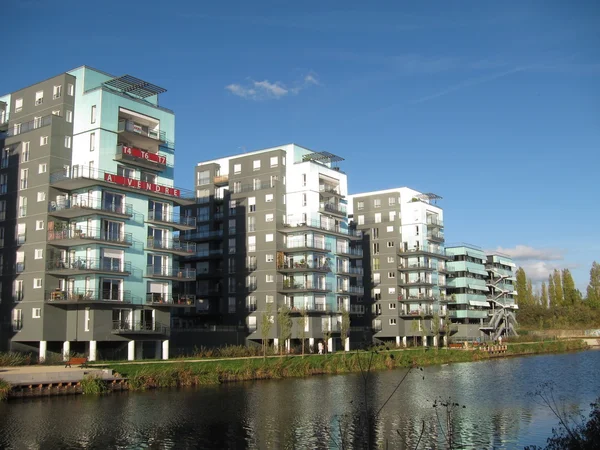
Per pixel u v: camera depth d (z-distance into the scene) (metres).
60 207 62.59
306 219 87.94
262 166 91.44
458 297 130.12
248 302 88.06
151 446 32.94
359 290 98.50
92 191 62.12
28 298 61.69
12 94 69.25
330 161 96.94
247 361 62.88
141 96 70.25
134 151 64.56
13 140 66.44
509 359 92.56
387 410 44.22
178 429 36.75
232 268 90.62
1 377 43.44
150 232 67.38
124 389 49.75
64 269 59.97
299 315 85.81
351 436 35.81
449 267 132.00
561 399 49.62
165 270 68.56
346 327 86.69
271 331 84.81
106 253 62.22
